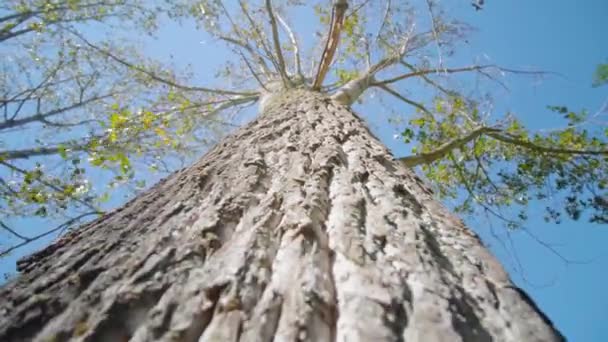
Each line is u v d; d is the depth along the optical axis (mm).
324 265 1059
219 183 1666
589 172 6797
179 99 6898
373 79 6996
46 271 1111
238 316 871
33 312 913
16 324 876
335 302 934
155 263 1072
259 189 1577
